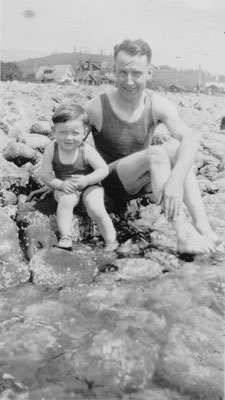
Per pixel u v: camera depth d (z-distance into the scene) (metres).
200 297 1.91
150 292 1.94
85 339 1.61
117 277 2.06
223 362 1.53
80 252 2.30
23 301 1.86
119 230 2.60
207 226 2.42
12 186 2.97
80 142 2.43
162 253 2.29
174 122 2.54
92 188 2.44
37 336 1.62
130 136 2.61
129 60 2.42
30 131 4.18
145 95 2.60
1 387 1.37
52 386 1.39
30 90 5.40
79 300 1.87
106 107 2.58
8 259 2.14
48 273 2.03
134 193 2.66
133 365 1.49
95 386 1.40
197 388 1.41
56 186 2.40
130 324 1.70
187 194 2.45
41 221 2.40
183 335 1.65
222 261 2.22
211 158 3.92
